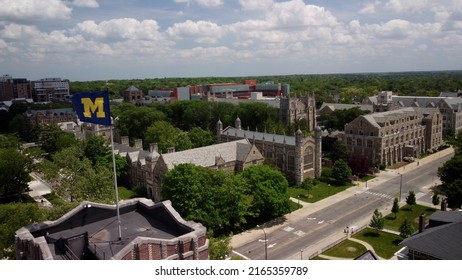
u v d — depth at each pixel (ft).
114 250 115.14
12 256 225.15
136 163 417.08
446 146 602.03
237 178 308.19
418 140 551.59
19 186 394.11
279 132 567.59
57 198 370.32
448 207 328.70
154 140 534.78
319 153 434.30
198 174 301.63
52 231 127.85
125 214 143.95
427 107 623.77
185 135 499.92
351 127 509.35
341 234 294.46
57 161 390.01
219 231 303.48
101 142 463.01
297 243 281.54
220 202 294.87
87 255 117.08
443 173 374.22
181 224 126.72
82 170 372.17
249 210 317.42
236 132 501.97
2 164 378.94
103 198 281.33
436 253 171.42
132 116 649.61
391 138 496.64
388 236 287.69
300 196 383.65
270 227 312.09
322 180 433.48
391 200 367.45
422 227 226.58
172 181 296.10
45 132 615.57
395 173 461.37
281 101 646.74
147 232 128.47
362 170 443.32
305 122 615.57
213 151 393.50
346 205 357.41
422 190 394.32
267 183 317.63
